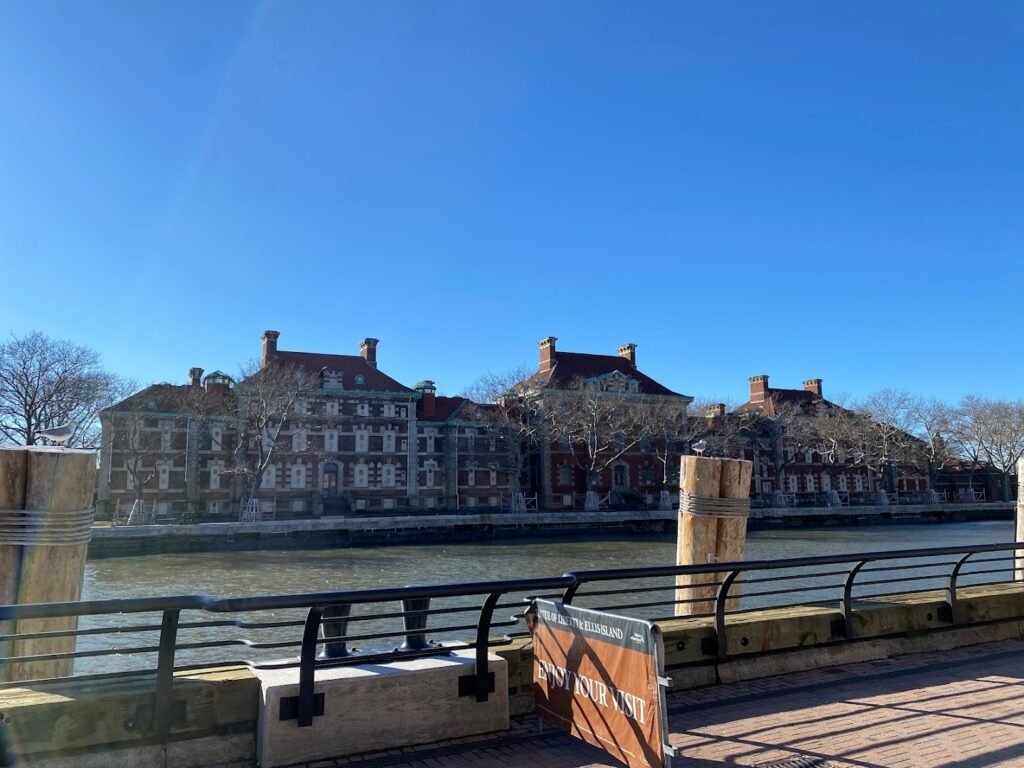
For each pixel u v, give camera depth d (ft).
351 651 21.56
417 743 19.12
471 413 259.19
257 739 18.03
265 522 170.50
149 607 15.80
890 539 191.31
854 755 18.67
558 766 17.84
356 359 257.14
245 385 210.79
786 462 298.56
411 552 158.61
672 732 20.47
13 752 15.67
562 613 18.89
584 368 284.61
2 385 166.50
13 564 21.58
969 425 293.64
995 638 32.48
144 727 17.06
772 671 26.55
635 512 218.59
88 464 22.75
